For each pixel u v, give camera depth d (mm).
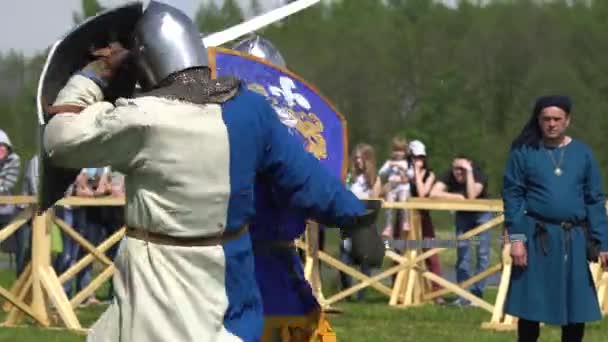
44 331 15008
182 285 6316
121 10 6625
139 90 6871
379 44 67062
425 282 20125
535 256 11570
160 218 6324
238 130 6426
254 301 6551
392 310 18391
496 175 66000
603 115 65688
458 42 69500
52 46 6605
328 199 6723
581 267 11539
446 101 67500
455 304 19625
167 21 6609
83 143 6293
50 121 6418
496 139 67625
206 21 32969
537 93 67562
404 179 20047
